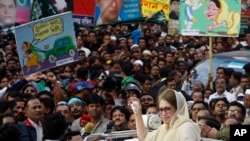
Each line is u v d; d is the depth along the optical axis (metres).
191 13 23.98
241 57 26.06
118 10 36.03
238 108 16.47
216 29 23.89
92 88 20.66
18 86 19.73
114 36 34.56
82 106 17.53
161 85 21.67
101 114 16.16
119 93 20.00
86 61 27.22
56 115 13.21
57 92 19.34
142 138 11.29
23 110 16.48
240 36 39.69
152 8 36.25
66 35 20.48
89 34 33.22
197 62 28.34
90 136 11.98
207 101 21.55
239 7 23.72
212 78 23.62
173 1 36.25
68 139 12.30
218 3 23.80
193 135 10.38
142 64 26.97
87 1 35.25
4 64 26.33
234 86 22.48
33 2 30.03
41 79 20.19
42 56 20.20
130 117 15.19
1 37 32.94
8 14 32.69
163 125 10.88
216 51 34.62
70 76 24.28
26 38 20.02
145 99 18.44
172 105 10.55
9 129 12.25
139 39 33.78
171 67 27.06
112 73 24.84
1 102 15.95
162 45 35.06
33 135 14.80
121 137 11.96
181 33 24.12
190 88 24.80
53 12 30.16
